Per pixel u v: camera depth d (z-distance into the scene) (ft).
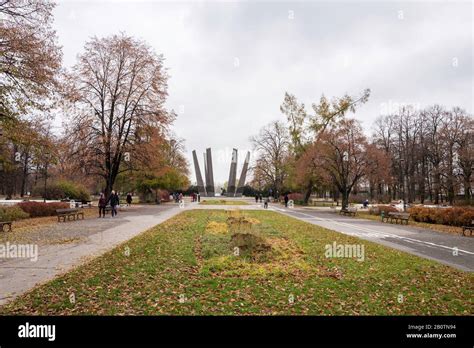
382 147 184.75
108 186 108.17
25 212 76.95
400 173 179.42
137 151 108.17
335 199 197.26
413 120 177.17
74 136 99.76
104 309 20.18
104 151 103.19
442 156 154.40
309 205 165.27
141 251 36.27
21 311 19.74
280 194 213.05
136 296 22.34
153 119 108.78
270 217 84.12
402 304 22.25
